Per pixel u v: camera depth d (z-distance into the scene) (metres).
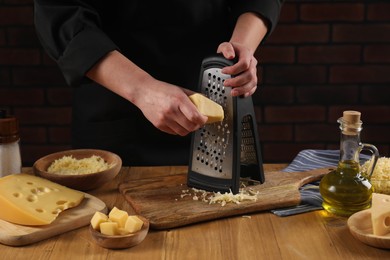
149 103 1.42
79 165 1.59
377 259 1.18
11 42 2.94
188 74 1.90
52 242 1.27
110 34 1.84
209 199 1.45
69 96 3.01
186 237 1.28
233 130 1.46
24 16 2.92
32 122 3.04
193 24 1.85
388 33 2.94
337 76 3.00
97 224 1.25
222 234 1.29
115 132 1.93
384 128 3.06
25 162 3.08
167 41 1.86
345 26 2.93
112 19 1.82
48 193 1.41
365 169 1.48
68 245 1.25
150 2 1.79
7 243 1.25
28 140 3.06
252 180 1.56
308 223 1.34
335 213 1.38
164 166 1.74
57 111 3.03
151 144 1.94
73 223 1.31
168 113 1.38
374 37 2.94
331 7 2.91
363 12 2.91
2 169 1.55
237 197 1.43
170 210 1.38
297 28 2.94
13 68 2.97
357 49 2.96
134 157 1.93
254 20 1.78
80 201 1.41
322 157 1.77
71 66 1.54
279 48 2.96
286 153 3.10
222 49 1.48
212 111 1.38
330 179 1.38
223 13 1.90
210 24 1.88
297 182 1.55
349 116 1.33
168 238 1.28
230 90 1.46
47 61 2.97
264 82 3.01
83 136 1.97
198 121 1.34
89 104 1.93
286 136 3.07
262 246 1.23
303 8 2.92
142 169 1.71
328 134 3.07
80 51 1.52
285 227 1.32
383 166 1.47
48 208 1.34
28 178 1.46
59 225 1.29
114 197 1.51
